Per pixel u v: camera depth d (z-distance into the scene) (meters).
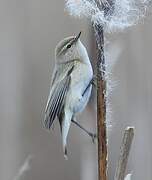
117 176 3.11
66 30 3.64
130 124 3.51
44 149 3.64
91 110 3.32
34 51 3.68
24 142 3.64
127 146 3.11
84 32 3.54
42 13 3.67
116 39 3.37
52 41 3.66
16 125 3.65
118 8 3.14
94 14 3.14
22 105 3.66
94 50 3.23
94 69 3.23
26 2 3.67
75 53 3.23
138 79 3.51
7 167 3.61
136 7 3.15
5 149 3.62
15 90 3.67
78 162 3.63
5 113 3.64
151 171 3.49
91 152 3.37
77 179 3.63
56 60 3.24
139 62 3.50
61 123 3.23
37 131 3.65
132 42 3.49
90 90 3.23
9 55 3.66
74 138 3.64
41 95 3.68
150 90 3.51
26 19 3.67
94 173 3.37
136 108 3.51
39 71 3.70
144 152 3.50
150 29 3.50
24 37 3.68
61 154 3.65
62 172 3.63
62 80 3.23
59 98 3.23
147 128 3.51
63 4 3.66
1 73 3.66
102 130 3.13
